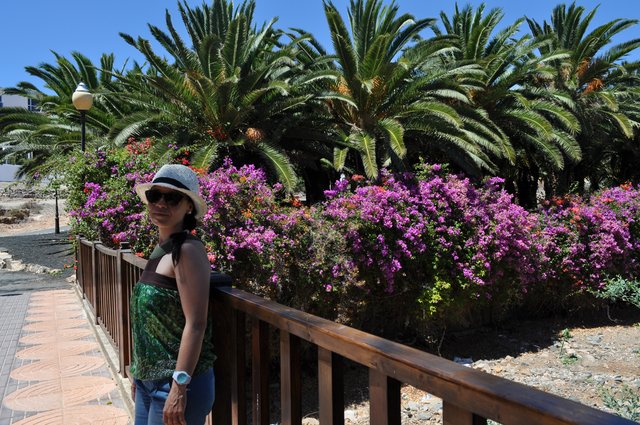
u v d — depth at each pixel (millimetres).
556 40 16891
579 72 16203
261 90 10797
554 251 10383
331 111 13180
